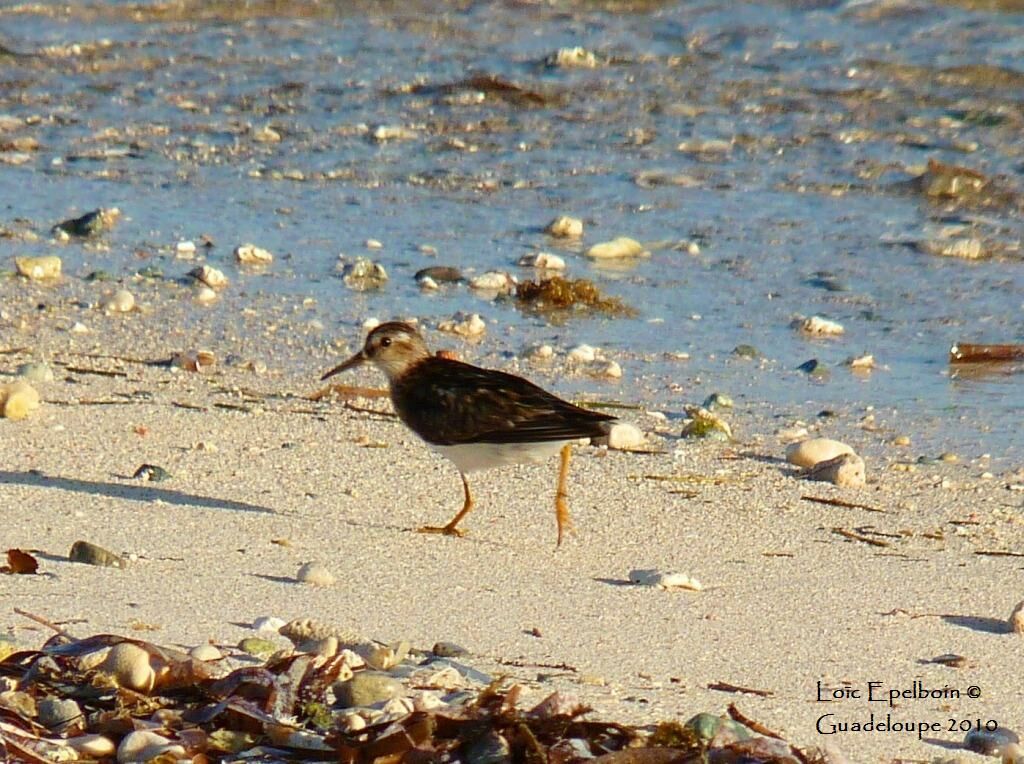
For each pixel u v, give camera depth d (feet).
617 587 35.19
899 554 39.32
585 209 77.61
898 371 58.08
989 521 42.78
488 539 38.93
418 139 88.48
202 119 91.15
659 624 32.42
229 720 24.02
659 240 73.31
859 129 89.40
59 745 23.09
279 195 78.95
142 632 28.91
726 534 40.55
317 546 36.78
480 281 66.33
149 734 23.29
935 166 80.84
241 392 51.96
